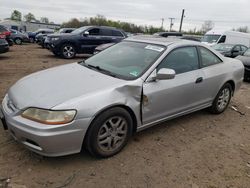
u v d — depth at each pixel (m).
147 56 4.00
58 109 2.89
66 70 3.99
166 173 3.22
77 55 15.00
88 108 3.03
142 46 4.29
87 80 3.49
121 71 3.83
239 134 4.51
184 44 4.32
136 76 3.63
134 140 3.95
